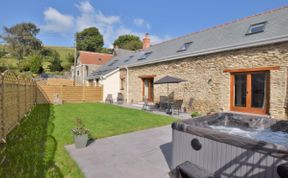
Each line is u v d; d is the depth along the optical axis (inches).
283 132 170.2
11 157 162.6
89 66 979.3
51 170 140.8
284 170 84.1
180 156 136.6
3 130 201.3
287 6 351.3
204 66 395.5
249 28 358.6
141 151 183.2
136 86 605.6
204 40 442.9
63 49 2145.7
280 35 283.0
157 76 518.9
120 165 153.0
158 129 266.1
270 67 297.1
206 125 168.6
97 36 1919.3
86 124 293.6
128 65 629.0
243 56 331.9
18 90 292.8
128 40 1882.4
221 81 365.1
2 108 199.5
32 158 161.2
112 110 457.4
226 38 384.5
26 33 1941.4
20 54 1831.9
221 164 111.7
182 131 134.7
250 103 328.5
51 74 1289.4
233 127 191.2
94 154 174.6
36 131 246.2
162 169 146.7
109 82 700.0
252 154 97.3
